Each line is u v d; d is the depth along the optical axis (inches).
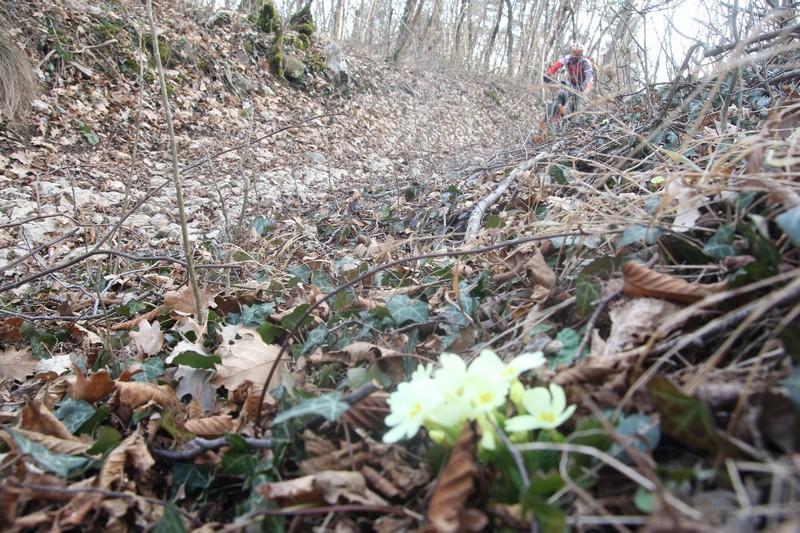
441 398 39.3
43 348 96.9
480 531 36.7
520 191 128.6
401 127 450.3
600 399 41.8
